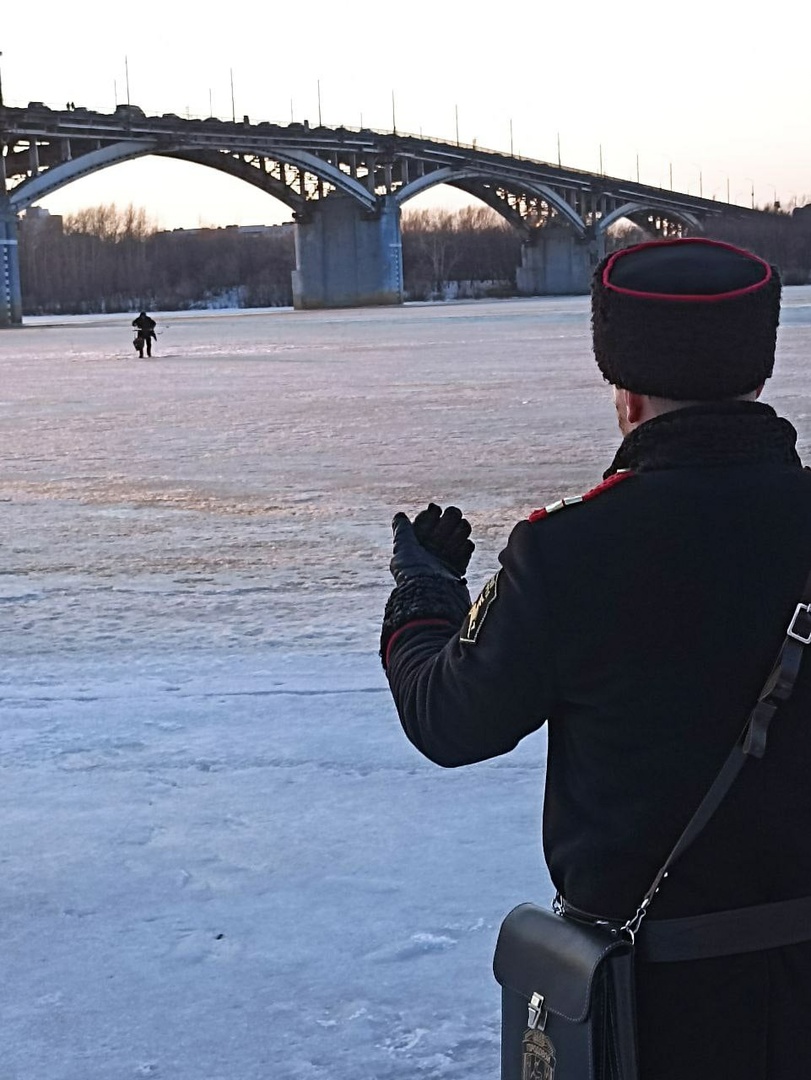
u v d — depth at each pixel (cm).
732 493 182
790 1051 177
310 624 831
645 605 179
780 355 3541
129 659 750
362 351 4891
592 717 184
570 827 187
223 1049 333
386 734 582
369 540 1125
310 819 481
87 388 3262
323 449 1789
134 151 11775
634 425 195
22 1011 353
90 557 1080
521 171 16288
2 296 11694
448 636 204
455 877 427
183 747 572
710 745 179
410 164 15212
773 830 178
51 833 475
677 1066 178
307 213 14950
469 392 2745
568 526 185
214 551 1093
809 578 180
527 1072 185
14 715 632
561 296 18338
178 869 439
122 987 364
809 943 179
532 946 185
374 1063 324
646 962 179
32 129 10688
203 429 2111
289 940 387
